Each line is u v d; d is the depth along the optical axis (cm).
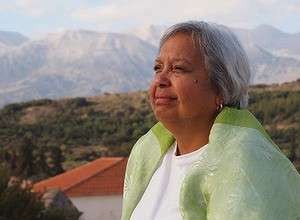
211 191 268
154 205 314
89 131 9394
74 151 8312
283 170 267
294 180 268
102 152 8138
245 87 302
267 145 272
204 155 277
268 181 260
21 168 5769
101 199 4378
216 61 295
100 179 4525
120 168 4703
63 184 4559
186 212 275
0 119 10931
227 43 298
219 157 271
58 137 9362
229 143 273
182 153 315
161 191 316
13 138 9212
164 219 305
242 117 287
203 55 296
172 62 300
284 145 6938
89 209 4359
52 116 10919
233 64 297
